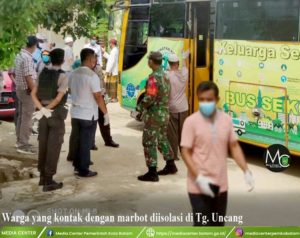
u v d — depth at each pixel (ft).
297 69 23.43
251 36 25.68
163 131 24.16
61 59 21.58
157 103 23.26
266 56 24.93
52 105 21.48
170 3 31.24
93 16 23.54
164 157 24.93
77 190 22.72
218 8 27.48
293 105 23.73
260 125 25.53
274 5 24.44
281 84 24.25
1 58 19.58
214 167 14.30
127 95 35.86
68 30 24.06
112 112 43.70
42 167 22.59
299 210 20.33
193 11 29.50
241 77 26.37
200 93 14.14
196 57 29.58
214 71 27.99
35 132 32.68
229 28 26.94
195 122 14.28
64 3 20.48
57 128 21.83
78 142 24.35
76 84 23.52
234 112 26.94
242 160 14.69
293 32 23.58
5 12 16.52
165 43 31.78
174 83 25.88
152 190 22.85
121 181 24.12
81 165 24.41
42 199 21.47
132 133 35.06
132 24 35.17
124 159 28.04
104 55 50.83
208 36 28.91
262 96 25.27
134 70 34.94
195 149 14.42
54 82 21.45
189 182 14.70
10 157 27.73
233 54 26.76
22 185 23.25
